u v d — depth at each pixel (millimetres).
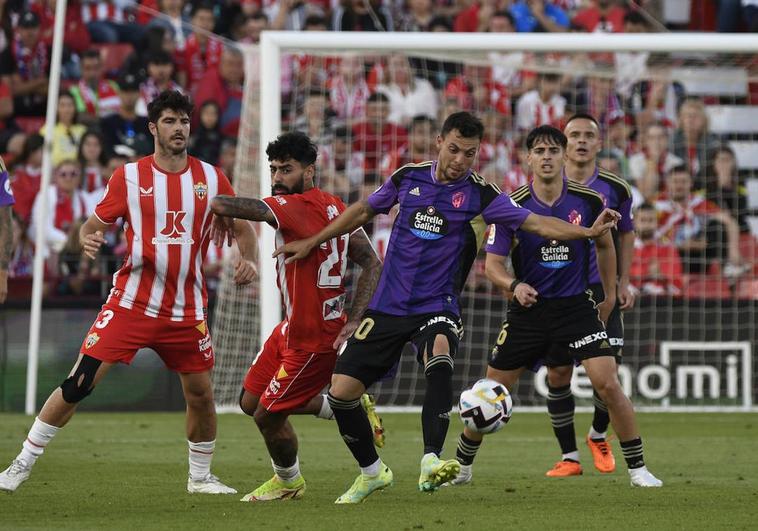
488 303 48531
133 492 22047
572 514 18688
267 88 42906
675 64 56688
